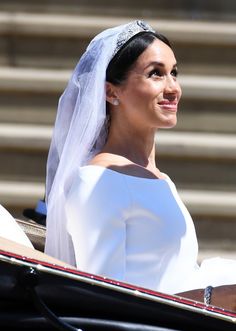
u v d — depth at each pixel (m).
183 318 8.93
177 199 11.12
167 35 23.34
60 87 22.38
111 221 10.41
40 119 22.45
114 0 24.91
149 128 11.27
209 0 24.91
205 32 23.39
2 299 8.66
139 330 8.73
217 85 22.38
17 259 8.45
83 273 8.62
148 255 10.61
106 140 11.54
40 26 23.45
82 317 8.80
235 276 11.22
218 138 21.91
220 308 9.03
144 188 10.73
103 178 10.60
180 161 21.30
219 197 20.91
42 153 21.44
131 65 11.05
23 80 22.36
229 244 20.66
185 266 10.93
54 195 11.16
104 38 11.26
